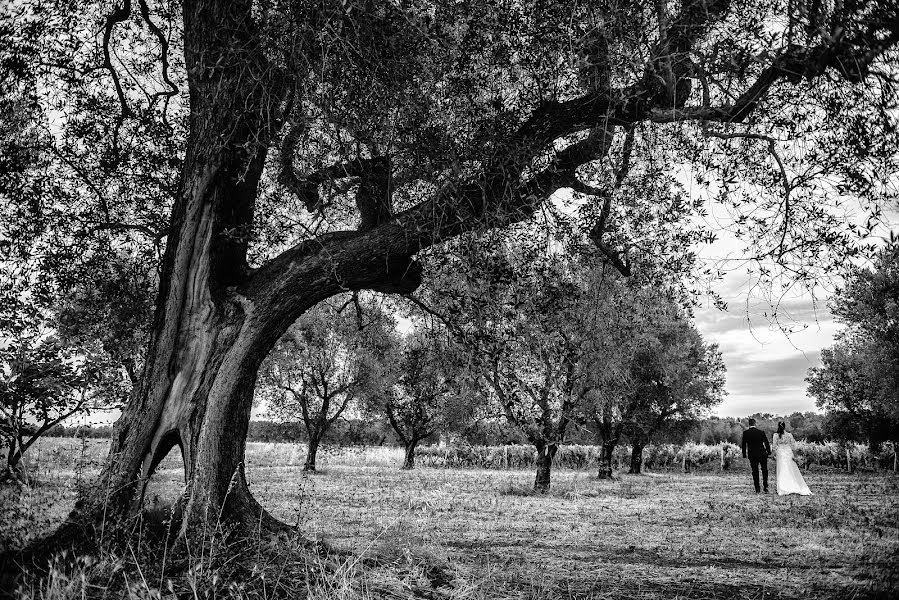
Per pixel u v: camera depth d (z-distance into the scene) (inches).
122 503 232.4
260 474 1018.1
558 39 219.6
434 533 377.7
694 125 235.5
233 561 207.3
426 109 232.7
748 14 206.2
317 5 197.6
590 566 291.4
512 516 491.2
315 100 229.8
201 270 257.8
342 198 338.6
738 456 1720.0
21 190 319.3
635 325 343.9
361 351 1133.1
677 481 1044.5
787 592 238.1
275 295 255.3
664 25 193.6
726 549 344.8
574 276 294.0
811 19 171.6
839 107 216.2
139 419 246.2
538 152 240.1
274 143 248.7
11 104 308.0
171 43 328.2
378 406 1283.2
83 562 191.3
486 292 253.6
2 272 331.9
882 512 487.5
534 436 598.5
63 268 347.3
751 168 251.9
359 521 423.8
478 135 234.4
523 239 279.9
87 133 333.7
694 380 1317.7
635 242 292.7
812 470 1419.8
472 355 273.1
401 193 301.3
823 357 1337.4
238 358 250.4
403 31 213.8
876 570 249.0
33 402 336.2
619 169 262.8
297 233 271.3
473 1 217.0
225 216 260.1
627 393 960.3
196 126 261.6
